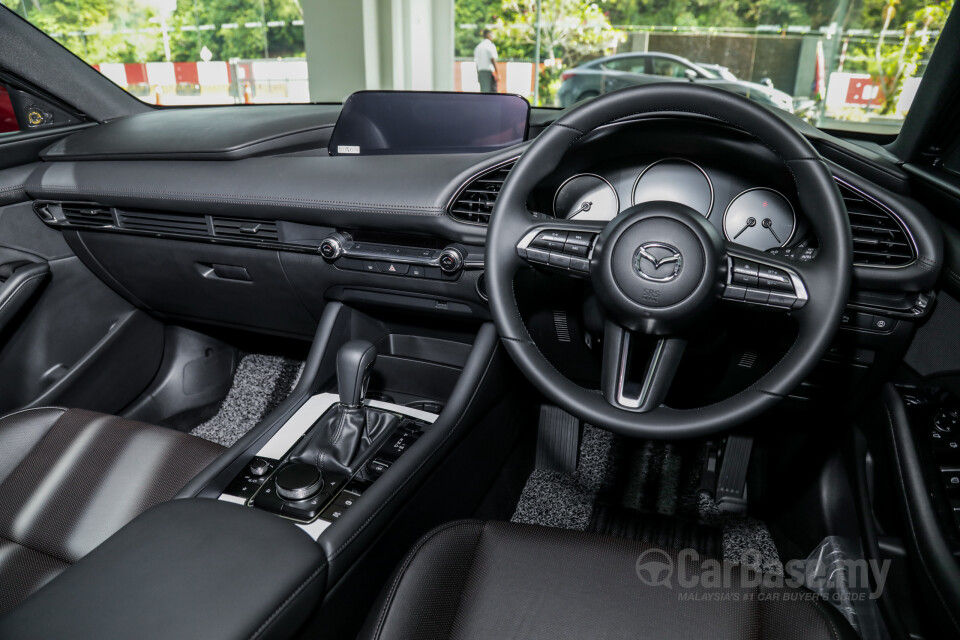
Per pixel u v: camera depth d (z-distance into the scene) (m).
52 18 4.12
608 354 0.91
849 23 4.83
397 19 6.52
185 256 1.44
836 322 0.82
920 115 1.18
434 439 1.10
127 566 0.71
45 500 1.05
